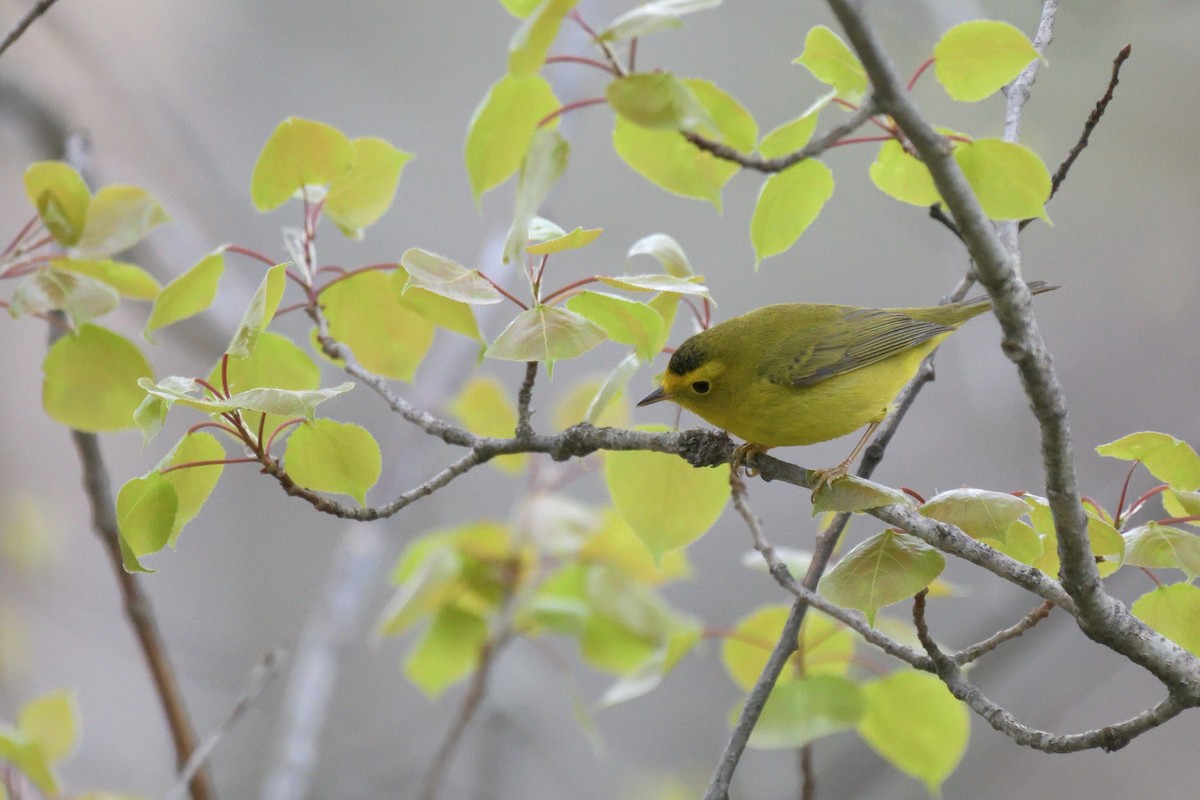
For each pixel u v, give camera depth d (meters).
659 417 15.75
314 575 16.91
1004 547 5.61
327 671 10.62
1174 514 5.93
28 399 16.53
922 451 16.19
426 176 17.56
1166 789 14.70
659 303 6.90
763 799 13.71
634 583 9.36
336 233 16.53
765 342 7.63
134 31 17.31
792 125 6.13
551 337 5.61
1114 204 17.28
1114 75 6.01
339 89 18.06
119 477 16.33
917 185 6.39
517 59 5.22
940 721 7.83
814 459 16.47
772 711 7.36
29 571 14.65
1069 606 5.23
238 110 17.64
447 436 6.40
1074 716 15.55
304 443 6.18
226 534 17.14
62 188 7.09
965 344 15.48
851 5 4.49
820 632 8.02
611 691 8.27
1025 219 6.43
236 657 15.76
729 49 17.23
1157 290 17.11
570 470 9.97
